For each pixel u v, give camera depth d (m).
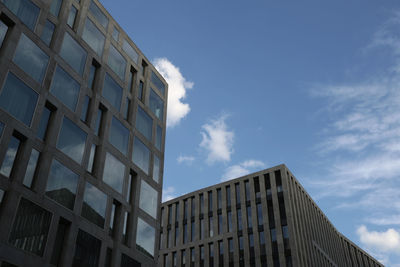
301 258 63.94
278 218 66.81
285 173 71.06
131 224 36.47
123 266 33.84
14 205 25.16
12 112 27.14
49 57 31.86
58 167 29.59
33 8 31.69
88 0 39.25
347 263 89.56
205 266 70.19
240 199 73.19
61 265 27.61
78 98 34.00
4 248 23.75
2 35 28.52
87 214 31.39
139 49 46.41
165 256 76.81
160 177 43.56
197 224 75.88
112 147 36.72
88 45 37.41
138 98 43.66
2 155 25.58
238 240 69.38
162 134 46.38
